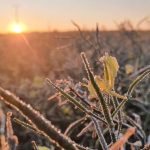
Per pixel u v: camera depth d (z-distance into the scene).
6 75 6.91
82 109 0.88
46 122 0.65
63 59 5.75
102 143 0.82
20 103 0.64
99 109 1.14
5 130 1.27
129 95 0.88
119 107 0.87
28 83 5.05
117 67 0.88
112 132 0.83
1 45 8.43
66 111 3.58
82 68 2.38
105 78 0.88
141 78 0.88
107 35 6.37
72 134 2.40
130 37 5.57
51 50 6.41
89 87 0.88
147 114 3.02
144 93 3.33
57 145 0.67
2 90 0.64
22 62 7.27
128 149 1.59
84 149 0.92
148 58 4.82
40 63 6.55
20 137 2.75
